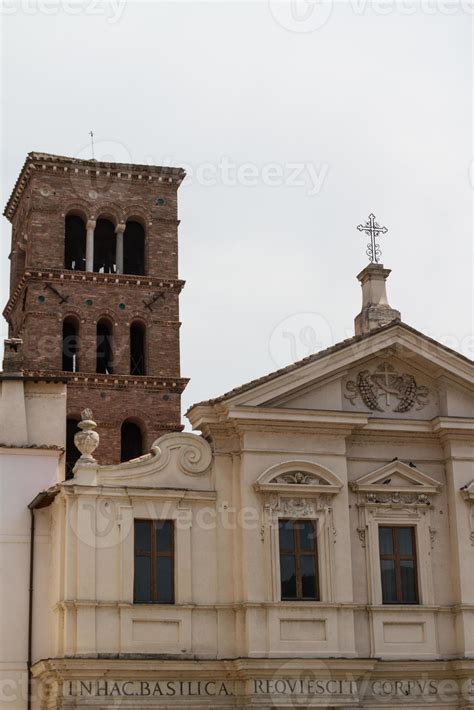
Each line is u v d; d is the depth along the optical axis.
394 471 60.38
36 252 93.25
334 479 58.97
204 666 55.53
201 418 58.47
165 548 57.28
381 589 58.88
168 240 97.44
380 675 57.78
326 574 57.81
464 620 59.09
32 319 91.69
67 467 88.19
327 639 56.94
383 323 65.56
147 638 55.66
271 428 58.81
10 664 58.25
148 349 94.12
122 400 91.12
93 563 55.66
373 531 59.44
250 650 55.81
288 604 56.78
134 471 57.53
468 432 61.44
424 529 60.22
